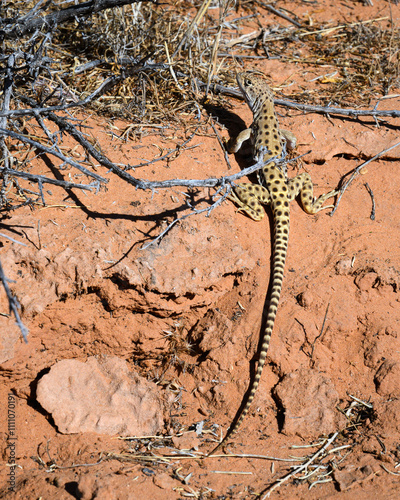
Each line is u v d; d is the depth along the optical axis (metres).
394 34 8.70
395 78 7.77
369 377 5.51
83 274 5.02
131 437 5.02
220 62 7.73
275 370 5.47
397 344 5.54
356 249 5.98
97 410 5.01
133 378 5.30
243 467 4.84
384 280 5.71
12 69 5.50
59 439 4.88
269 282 5.68
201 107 6.86
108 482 4.34
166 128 6.49
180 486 4.54
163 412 5.27
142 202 5.64
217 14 8.72
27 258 4.95
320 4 9.52
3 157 5.43
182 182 5.07
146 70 6.79
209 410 5.40
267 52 8.14
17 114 4.97
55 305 4.98
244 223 5.86
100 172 5.77
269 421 5.30
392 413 5.16
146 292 5.21
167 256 5.36
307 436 5.16
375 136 6.70
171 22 7.80
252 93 6.52
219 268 5.50
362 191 6.43
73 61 7.01
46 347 5.09
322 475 4.75
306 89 7.46
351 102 7.28
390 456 4.83
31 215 5.25
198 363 5.62
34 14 6.15
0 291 4.77
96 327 5.29
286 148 6.56
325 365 5.50
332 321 5.59
